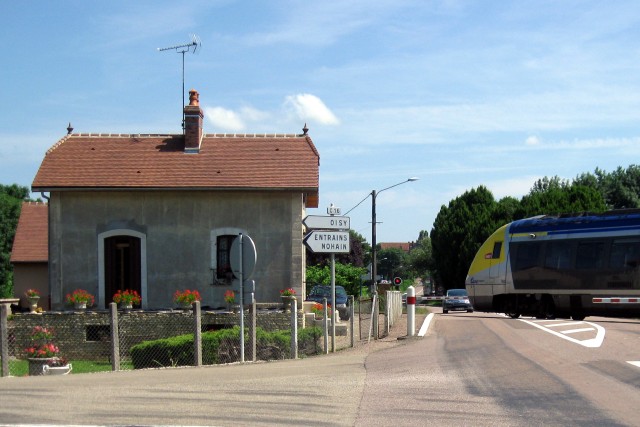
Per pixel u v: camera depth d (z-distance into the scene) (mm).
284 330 20953
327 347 18406
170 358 17250
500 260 28734
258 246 25562
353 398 9977
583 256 25906
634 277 24469
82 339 22828
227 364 15531
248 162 26406
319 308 26797
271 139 27594
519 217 65875
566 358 13359
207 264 25500
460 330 20672
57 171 25828
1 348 13922
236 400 9898
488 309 29344
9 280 64438
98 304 25312
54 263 25438
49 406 9555
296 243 25531
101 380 12148
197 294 23391
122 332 22891
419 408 9203
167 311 23188
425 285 133875
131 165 26234
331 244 18156
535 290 27406
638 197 79188
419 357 14273
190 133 26969
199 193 25672
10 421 8633
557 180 92125
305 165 26234
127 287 25625
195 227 25594
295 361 15445
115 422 8539
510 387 10508
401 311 34594
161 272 25516
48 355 17312
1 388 11219
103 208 25625
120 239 25766
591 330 19266
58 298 25344
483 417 8609
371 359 14562
